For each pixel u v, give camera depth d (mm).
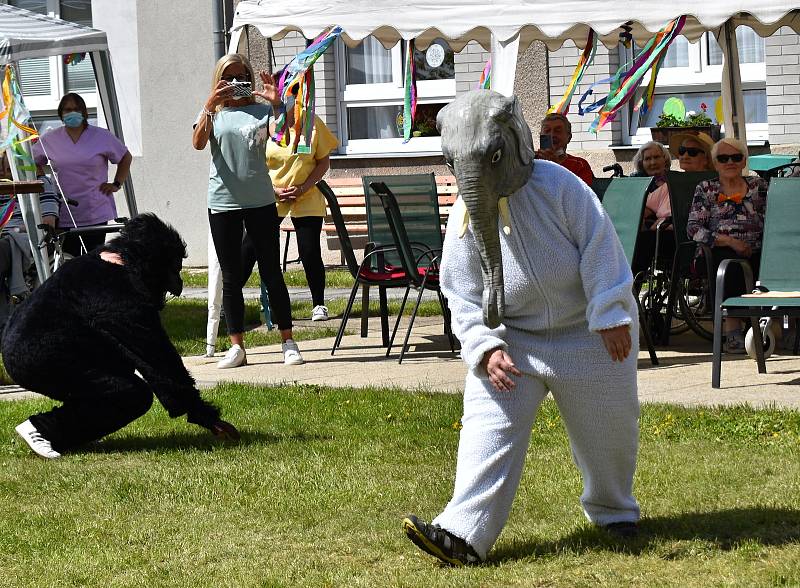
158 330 8836
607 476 6309
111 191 16922
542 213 5887
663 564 5941
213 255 13727
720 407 9273
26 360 8789
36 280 15000
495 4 12570
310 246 16078
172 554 6586
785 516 6633
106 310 8727
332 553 6477
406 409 9953
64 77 26047
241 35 13695
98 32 16781
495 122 5660
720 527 6480
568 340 6059
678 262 12914
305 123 12656
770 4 11984
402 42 23266
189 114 24922
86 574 6297
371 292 19312
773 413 8977
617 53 21234
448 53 23109
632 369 6082
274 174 15711
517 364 6070
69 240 16672
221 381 11820
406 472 8055
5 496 7938
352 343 14289
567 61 21484
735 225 12570
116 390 8867
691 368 11555
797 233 11391
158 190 25266
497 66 12492
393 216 12570
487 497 6055
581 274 5895
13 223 15594
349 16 12953
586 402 6074
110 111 17266
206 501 7574
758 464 7715
